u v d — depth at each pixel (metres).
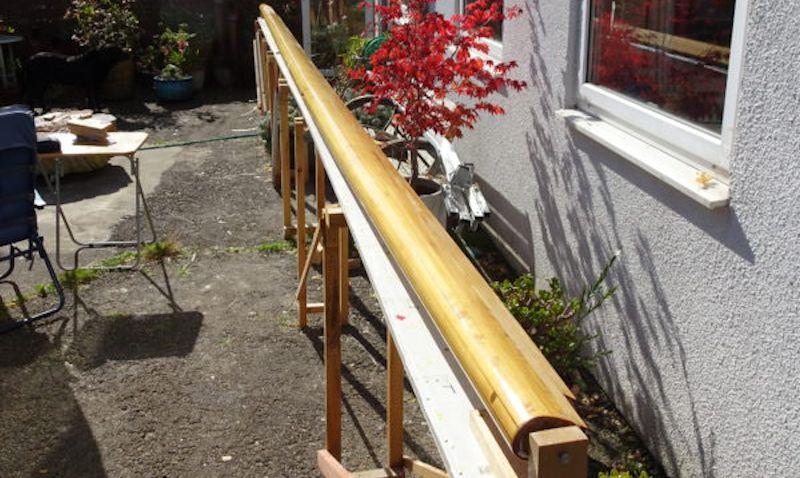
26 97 8.95
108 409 3.38
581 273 3.54
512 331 1.34
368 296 4.38
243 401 3.43
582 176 3.45
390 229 1.80
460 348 1.30
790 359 2.13
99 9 9.42
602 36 3.39
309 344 3.90
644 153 2.85
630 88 3.17
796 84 2.04
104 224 5.55
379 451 3.11
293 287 4.52
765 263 2.21
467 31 4.63
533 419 1.08
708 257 2.48
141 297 4.42
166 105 9.30
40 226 5.53
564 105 3.66
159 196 6.12
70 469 3.02
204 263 4.87
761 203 2.20
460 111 4.54
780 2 2.08
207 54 10.20
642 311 2.95
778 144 2.12
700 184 2.46
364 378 3.60
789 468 2.17
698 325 2.57
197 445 3.15
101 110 9.03
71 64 8.69
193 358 3.78
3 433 3.23
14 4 9.70
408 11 5.37
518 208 4.42
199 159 7.11
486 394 1.18
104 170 6.80
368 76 4.62
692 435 2.66
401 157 5.36
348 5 9.47
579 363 3.24
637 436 3.09
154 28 10.23
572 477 1.06
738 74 2.33
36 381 3.60
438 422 1.38
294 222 5.50
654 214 2.80
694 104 2.68
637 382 3.04
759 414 2.29
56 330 4.05
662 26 2.88
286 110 5.04
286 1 10.19
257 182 6.41
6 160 3.85
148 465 3.04
